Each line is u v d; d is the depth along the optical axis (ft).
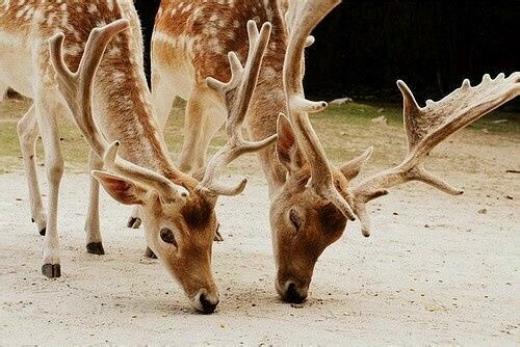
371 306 33.60
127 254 40.04
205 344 28.07
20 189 53.16
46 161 36.47
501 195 60.75
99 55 31.73
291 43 32.53
